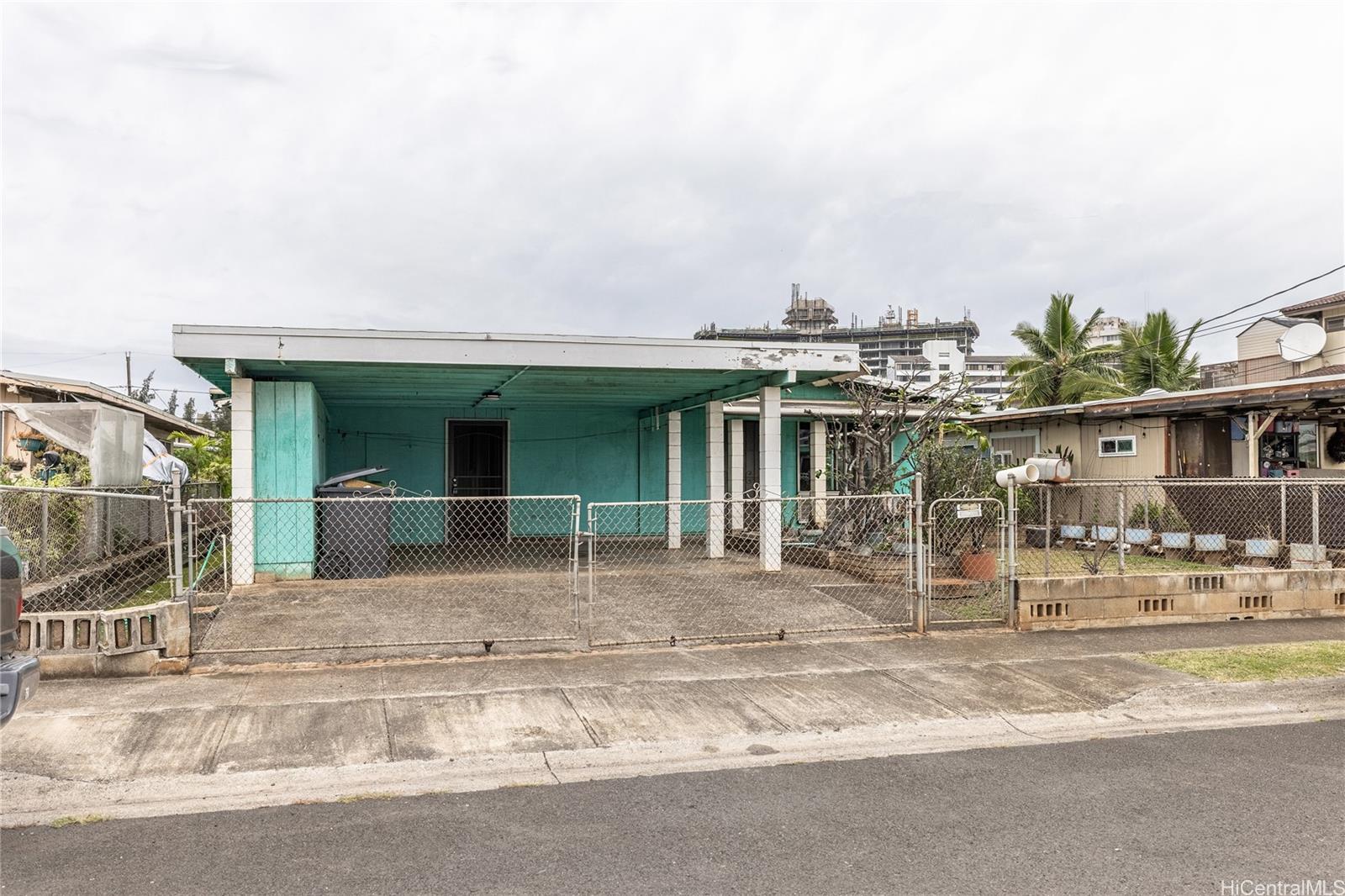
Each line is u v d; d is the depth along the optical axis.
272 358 9.76
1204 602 9.09
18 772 4.78
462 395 14.48
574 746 5.32
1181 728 5.90
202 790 4.61
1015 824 4.27
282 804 4.47
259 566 11.06
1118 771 5.04
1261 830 4.20
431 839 4.07
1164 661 7.45
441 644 7.63
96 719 5.57
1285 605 9.34
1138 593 8.88
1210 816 4.36
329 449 16.11
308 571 11.20
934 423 12.77
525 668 6.97
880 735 5.64
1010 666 7.27
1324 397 12.45
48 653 6.39
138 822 4.23
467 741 5.37
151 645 6.56
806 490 18.62
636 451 17.92
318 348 9.87
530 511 17.36
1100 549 12.34
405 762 5.02
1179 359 30.88
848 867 3.79
